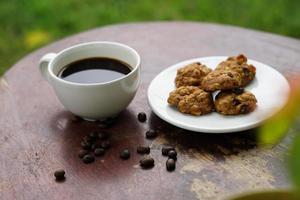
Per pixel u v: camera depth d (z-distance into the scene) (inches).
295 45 22.5
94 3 47.0
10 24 44.9
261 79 19.3
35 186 15.5
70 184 15.5
